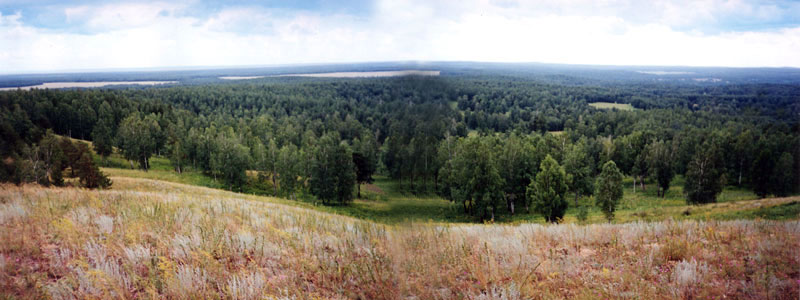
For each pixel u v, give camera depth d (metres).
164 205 8.84
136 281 4.32
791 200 26.70
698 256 6.19
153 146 70.56
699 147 55.25
